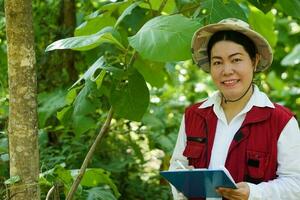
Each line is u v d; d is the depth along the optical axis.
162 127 4.53
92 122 3.38
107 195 3.29
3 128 3.69
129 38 2.76
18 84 2.57
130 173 4.65
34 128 2.60
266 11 3.50
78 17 4.38
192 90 6.27
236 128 2.58
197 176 2.36
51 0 4.47
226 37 2.55
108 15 3.47
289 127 2.51
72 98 3.29
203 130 2.65
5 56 4.01
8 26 2.56
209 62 2.72
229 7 3.10
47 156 3.70
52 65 4.41
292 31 6.55
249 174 2.51
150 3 3.33
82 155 4.05
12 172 2.59
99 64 3.04
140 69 3.88
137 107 3.07
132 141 4.51
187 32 2.73
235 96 2.57
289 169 2.49
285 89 6.86
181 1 3.23
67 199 2.88
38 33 4.31
